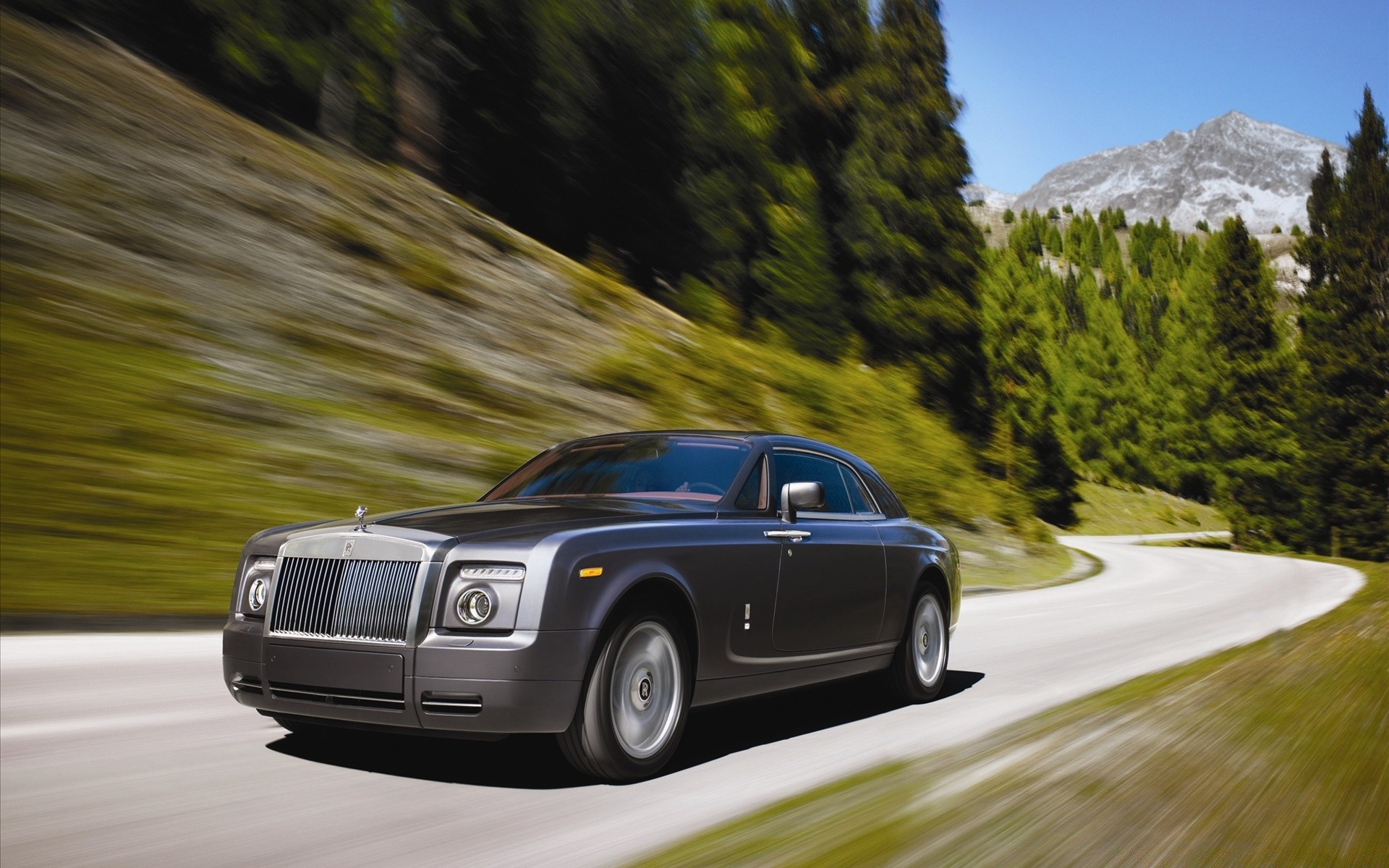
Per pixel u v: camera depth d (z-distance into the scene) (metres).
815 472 6.37
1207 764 4.51
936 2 39.94
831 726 6.12
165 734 5.24
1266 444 71.06
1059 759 4.64
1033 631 11.66
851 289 36.66
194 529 10.71
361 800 4.29
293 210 20.97
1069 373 108.75
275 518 11.60
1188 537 81.75
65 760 4.73
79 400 12.62
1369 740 5.01
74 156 18.48
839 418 27.83
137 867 3.46
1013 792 4.06
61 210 16.94
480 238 25.22
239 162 21.56
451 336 20.08
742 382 25.56
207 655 7.45
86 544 9.74
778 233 33.91
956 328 37.41
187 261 17.52
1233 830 3.56
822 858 3.28
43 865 3.45
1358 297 65.81
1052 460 74.88
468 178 32.75
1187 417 104.81
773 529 5.63
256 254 18.86
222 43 26.89
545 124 33.44
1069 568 28.45
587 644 4.42
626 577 4.62
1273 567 32.66
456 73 31.78
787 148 37.12
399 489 13.66
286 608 4.61
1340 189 68.62
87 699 5.94
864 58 39.72
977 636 11.14
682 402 22.80
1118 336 114.62
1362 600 15.75
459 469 15.02
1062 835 3.50
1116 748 4.85
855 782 4.38
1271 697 6.32
